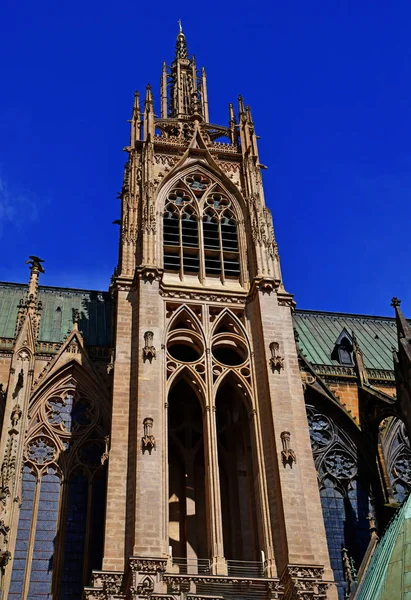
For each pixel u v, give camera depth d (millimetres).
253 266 67562
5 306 80250
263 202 72562
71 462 61688
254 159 76438
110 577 48656
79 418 64625
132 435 54656
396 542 41375
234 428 62594
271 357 60031
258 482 54812
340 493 64750
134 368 58375
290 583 48625
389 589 38438
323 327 88812
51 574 55875
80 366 66938
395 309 63938
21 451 58406
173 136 79250
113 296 66500
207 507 53781
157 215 70000
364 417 68688
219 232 70750
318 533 53094
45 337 75125
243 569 53750
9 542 53844
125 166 78312
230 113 82438
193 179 74562
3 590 50469
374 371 78750
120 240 72125
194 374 59531
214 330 62875
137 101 81750
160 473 52031
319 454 66250
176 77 90625
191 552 55812
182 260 67562
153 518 49844
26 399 61000
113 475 52875
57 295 83750
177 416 62969
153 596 46219
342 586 58344
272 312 63188
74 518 58938
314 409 68688
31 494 59594
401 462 68750
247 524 57500
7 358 69375
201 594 46969
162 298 63156
